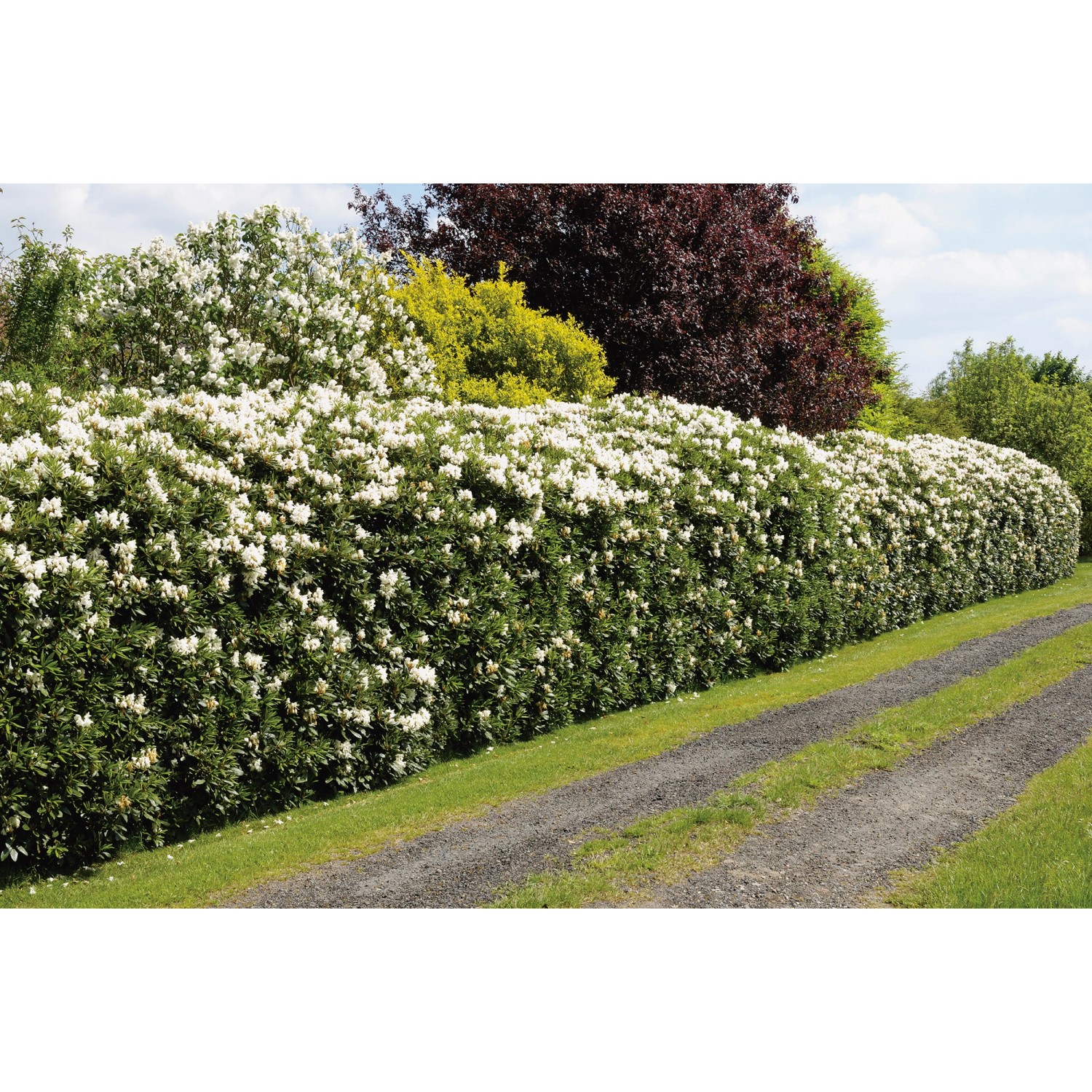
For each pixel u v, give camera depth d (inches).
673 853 243.0
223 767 282.2
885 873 230.8
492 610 368.5
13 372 464.1
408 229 909.2
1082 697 383.2
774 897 219.3
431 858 247.4
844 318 1088.8
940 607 732.7
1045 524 938.1
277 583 306.7
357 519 337.7
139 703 261.9
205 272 476.4
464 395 657.0
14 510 247.8
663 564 449.7
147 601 271.4
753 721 374.9
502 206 824.9
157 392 452.4
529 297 808.3
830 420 944.9
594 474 426.0
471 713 364.2
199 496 290.4
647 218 778.2
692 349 775.1
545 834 260.2
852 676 454.3
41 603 242.2
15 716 239.9
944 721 352.8
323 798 317.7
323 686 310.5
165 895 231.5
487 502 377.7
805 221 1025.5
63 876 251.0
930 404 1752.0
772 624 514.9
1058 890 217.6
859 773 302.5
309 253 515.8
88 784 251.6
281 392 471.2
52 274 510.9
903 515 677.9
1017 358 1582.2
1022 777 296.8
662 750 340.5
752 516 502.6
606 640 420.8
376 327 575.5
